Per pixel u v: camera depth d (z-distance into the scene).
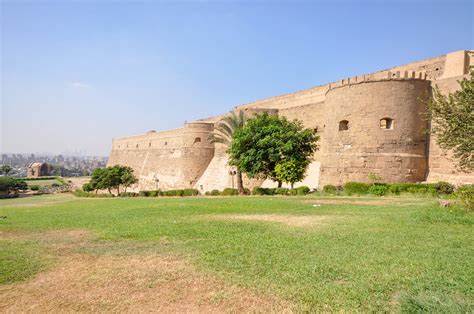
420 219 11.15
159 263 7.36
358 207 15.05
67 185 93.50
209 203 20.17
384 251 7.59
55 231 11.84
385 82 22.94
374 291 5.43
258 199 21.75
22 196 70.12
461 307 4.61
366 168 23.08
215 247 8.47
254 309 5.00
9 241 10.09
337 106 25.39
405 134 22.25
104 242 9.62
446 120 12.21
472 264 6.46
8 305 5.44
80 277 6.62
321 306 4.98
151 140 63.69
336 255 7.38
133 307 5.24
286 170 25.80
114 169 53.59
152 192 41.12
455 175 20.27
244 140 27.66
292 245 8.39
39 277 6.71
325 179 25.86
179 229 11.08
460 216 11.07
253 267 6.81
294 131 28.30
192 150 45.88
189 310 5.08
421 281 5.68
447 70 26.06
